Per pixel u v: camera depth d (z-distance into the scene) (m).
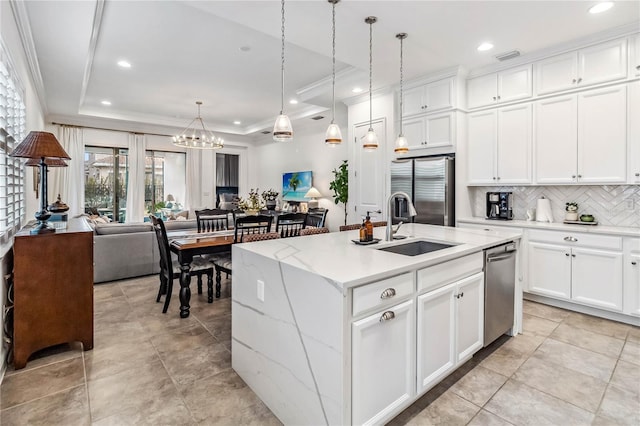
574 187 3.77
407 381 1.81
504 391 2.07
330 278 1.51
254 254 2.08
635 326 3.03
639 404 1.93
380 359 1.66
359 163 5.36
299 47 4.10
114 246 4.41
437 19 3.03
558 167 3.60
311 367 1.63
